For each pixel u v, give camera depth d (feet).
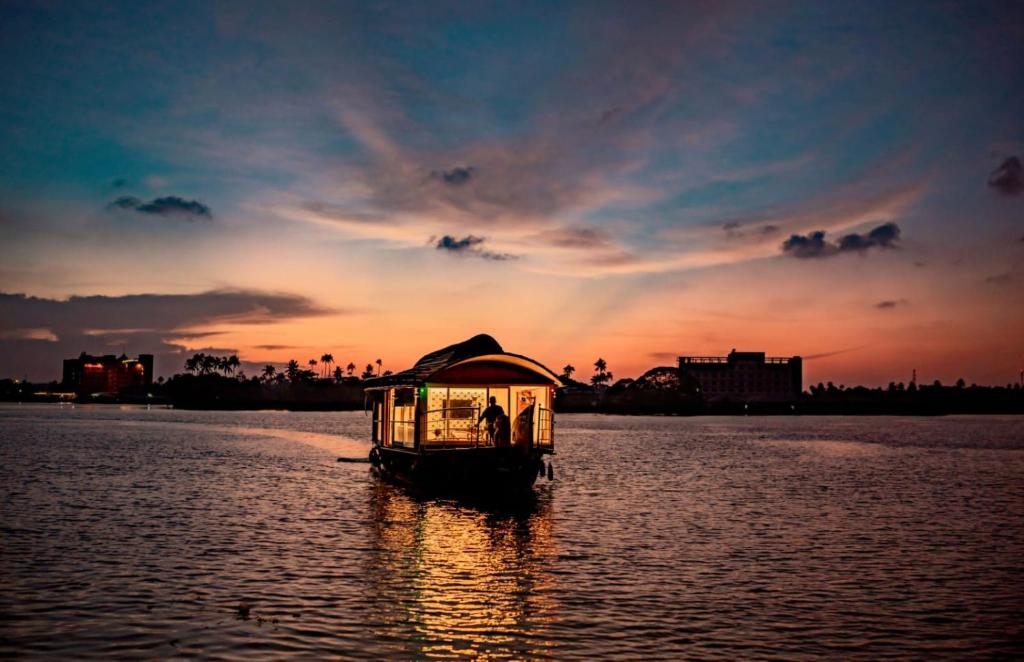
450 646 48.03
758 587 63.82
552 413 123.65
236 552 73.97
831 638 51.24
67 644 47.34
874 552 79.46
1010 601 60.54
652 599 59.47
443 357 128.16
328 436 319.68
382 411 151.33
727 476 162.40
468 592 60.29
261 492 121.29
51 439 261.44
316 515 97.60
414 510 102.89
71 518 92.84
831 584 65.26
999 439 356.18
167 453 205.98
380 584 62.18
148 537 81.10
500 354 116.78
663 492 130.11
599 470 171.94
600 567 70.03
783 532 90.89
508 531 87.92
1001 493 134.00
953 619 55.77
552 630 51.55
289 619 52.65
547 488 132.67
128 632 49.65
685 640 50.19
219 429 375.04
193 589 59.93
